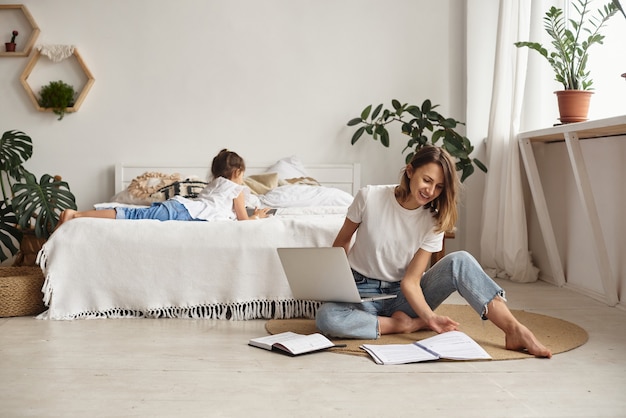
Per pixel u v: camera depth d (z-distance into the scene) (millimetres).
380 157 5203
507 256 4492
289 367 2414
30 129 5184
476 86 4992
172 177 4793
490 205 4699
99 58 5145
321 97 5184
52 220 3986
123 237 3227
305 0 5137
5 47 5129
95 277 3219
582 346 2752
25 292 3266
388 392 2156
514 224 4469
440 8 5137
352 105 5184
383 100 5180
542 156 4574
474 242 5043
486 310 2670
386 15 5145
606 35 4094
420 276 2779
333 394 2133
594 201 3840
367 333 2762
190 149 5195
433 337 2645
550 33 4070
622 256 3584
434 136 4781
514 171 4477
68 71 5176
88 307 3229
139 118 5176
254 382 2242
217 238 3236
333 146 5203
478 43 4973
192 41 5148
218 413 1959
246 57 5160
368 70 5164
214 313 3256
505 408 2033
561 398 2123
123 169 5164
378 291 2871
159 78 5160
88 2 5113
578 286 4094
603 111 4125
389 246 2801
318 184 4875
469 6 4969
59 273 3199
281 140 5199
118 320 3180
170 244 3223
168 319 3217
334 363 2469
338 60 5164
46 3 5113
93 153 5191
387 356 2492
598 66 4195
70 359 2496
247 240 3238
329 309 2777
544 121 4547
